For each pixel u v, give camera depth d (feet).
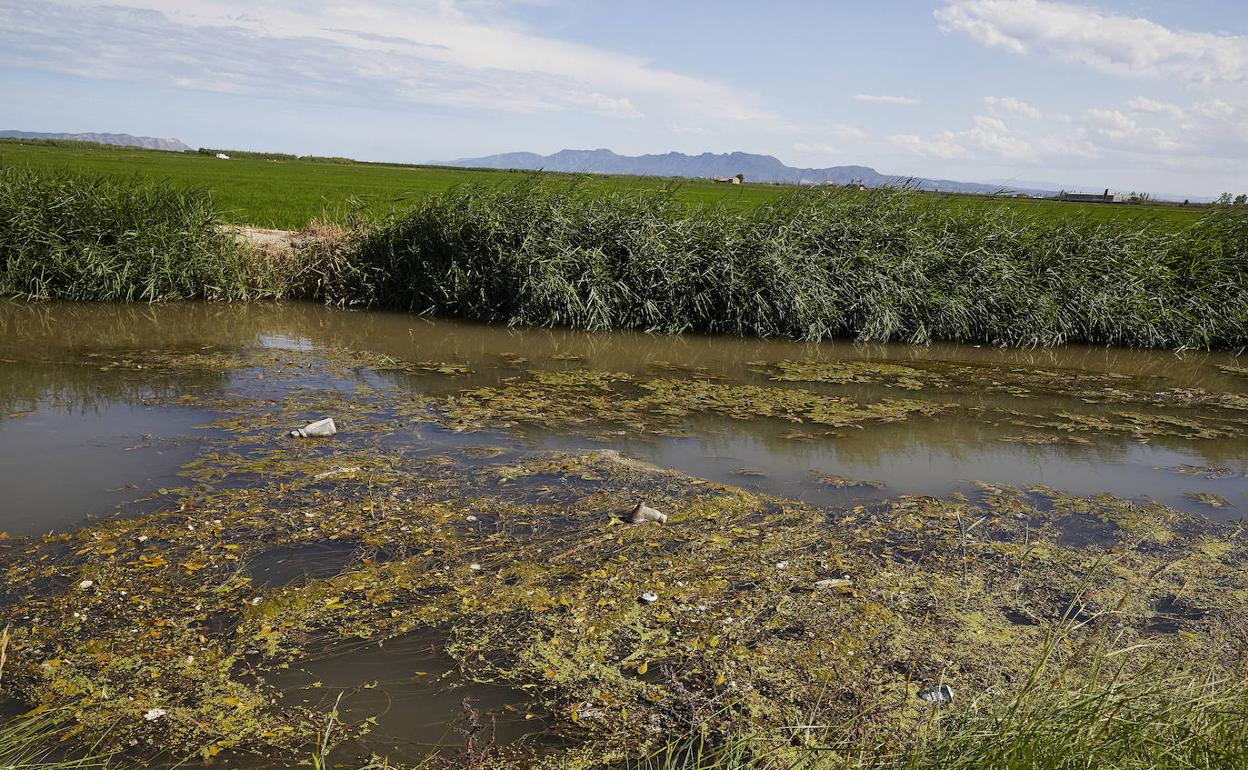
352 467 18.17
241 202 69.51
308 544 14.25
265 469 17.80
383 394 24.93
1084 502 18.28
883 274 38.70
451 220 40.11
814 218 40.29
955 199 42.98
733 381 28.91
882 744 9.04
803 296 37.83
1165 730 8.30
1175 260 41.86
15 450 18.67
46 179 40.88
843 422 24.06
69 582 12.68
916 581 13.84
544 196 40.63
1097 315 38.99
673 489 17.70
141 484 16.75
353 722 9.77
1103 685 10.14
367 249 41.73
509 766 9.08
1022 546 15.55
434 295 40.09
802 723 9.84
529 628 11.91
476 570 13.57
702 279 38.68
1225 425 25.53
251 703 10.05
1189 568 14.90
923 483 19.13
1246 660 10.57
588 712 10.10
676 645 11.59
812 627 12.16
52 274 38.78
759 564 14.19
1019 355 36.50
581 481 17.92
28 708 9.76
